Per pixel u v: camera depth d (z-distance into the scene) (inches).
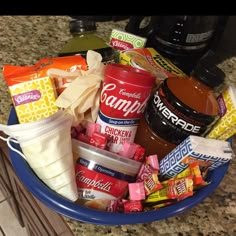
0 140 25.8
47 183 20.1
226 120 21.1
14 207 42.8
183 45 28.5
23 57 31.3
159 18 28.2
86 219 19.1
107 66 21.5
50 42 33.5
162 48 29.4
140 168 21.9
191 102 21.3
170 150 22.4
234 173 25.8
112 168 21.0
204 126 21.0
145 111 22.5
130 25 30.6
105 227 21.5
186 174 20.4
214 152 19.9
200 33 27.9
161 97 21.3
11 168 28.0
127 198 21.7
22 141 19.4
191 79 23.3
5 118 25.8
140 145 23.2
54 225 24.5
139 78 20.3
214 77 25.8
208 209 23.4
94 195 20.9
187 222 22.5
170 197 20.1
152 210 19.8
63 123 19.5
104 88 21.2
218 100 22.2
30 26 35.0
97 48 26.4
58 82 23.0
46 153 19.3
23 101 22.0
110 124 21.8
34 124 19.0
